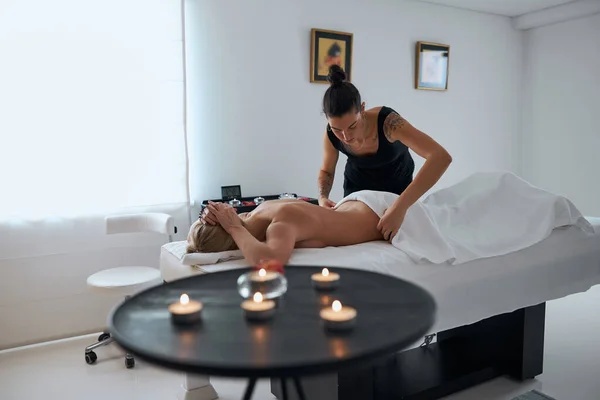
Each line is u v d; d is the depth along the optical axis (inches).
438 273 67.2
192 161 127.4
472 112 176.9
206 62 126.6
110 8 110.6
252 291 38.3
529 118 187.2
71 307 111.5
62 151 108.2
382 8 153.2
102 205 113.3
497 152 185.3
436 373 81.4
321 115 145.7
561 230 81.2
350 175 94.6
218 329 33.6
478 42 175.3
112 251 115.1
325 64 143.3
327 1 143.0
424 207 76.0
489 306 71.6
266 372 27.5
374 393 74.7
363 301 38.7
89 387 86.2
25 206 105.6
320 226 70.3
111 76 111.9
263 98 135.7
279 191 140.9
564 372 87.0
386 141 80.9
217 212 66.2
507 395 79.7
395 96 159.2
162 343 31.2
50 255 108.5
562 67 174.1
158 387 86.0
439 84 166.4
